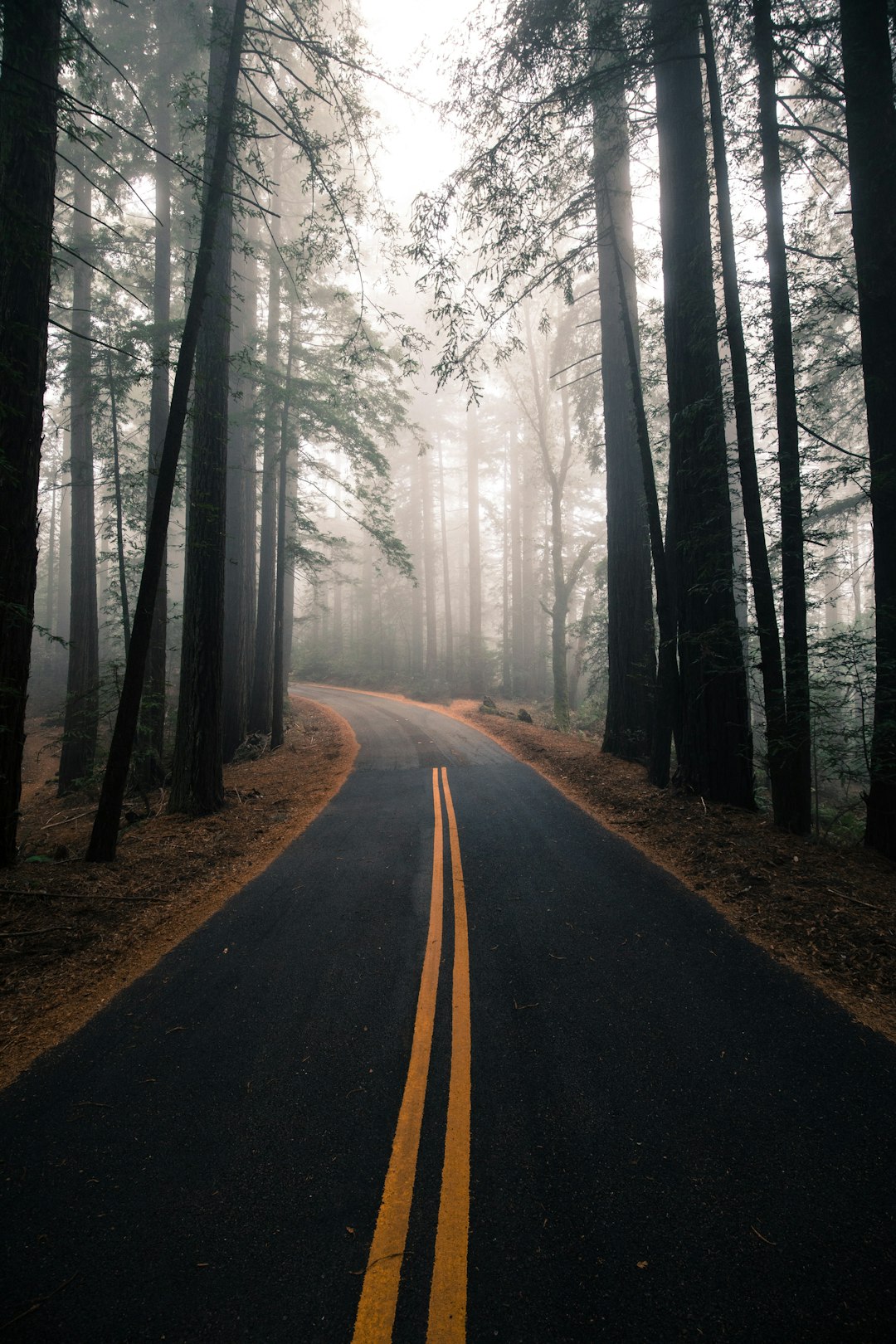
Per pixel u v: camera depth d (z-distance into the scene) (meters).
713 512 7.68
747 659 7.87
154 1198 2.46
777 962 4.09
